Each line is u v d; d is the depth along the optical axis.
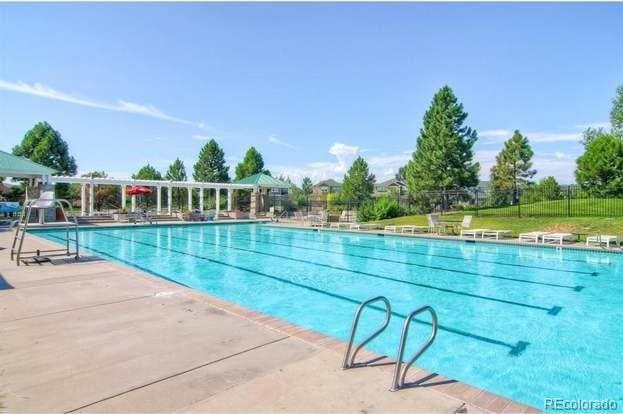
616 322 6.69
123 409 2.87
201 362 3.72
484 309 7.49
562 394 4.26
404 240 18.23
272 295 8.66
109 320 4.96
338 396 3.08
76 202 38.75
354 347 4.14
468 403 2.99
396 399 3.04
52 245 12.57
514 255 13.90
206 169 47.84
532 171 47.44
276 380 3.36
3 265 8.77
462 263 12.55
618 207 21.31
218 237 19.98
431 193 26.81
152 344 4.17
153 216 27.05
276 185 34.00
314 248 16.16
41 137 41.25
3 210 25.27
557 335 6.07
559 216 19.80
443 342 5.77
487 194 26.50
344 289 9.20
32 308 5.47
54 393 3.11
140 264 12.51
